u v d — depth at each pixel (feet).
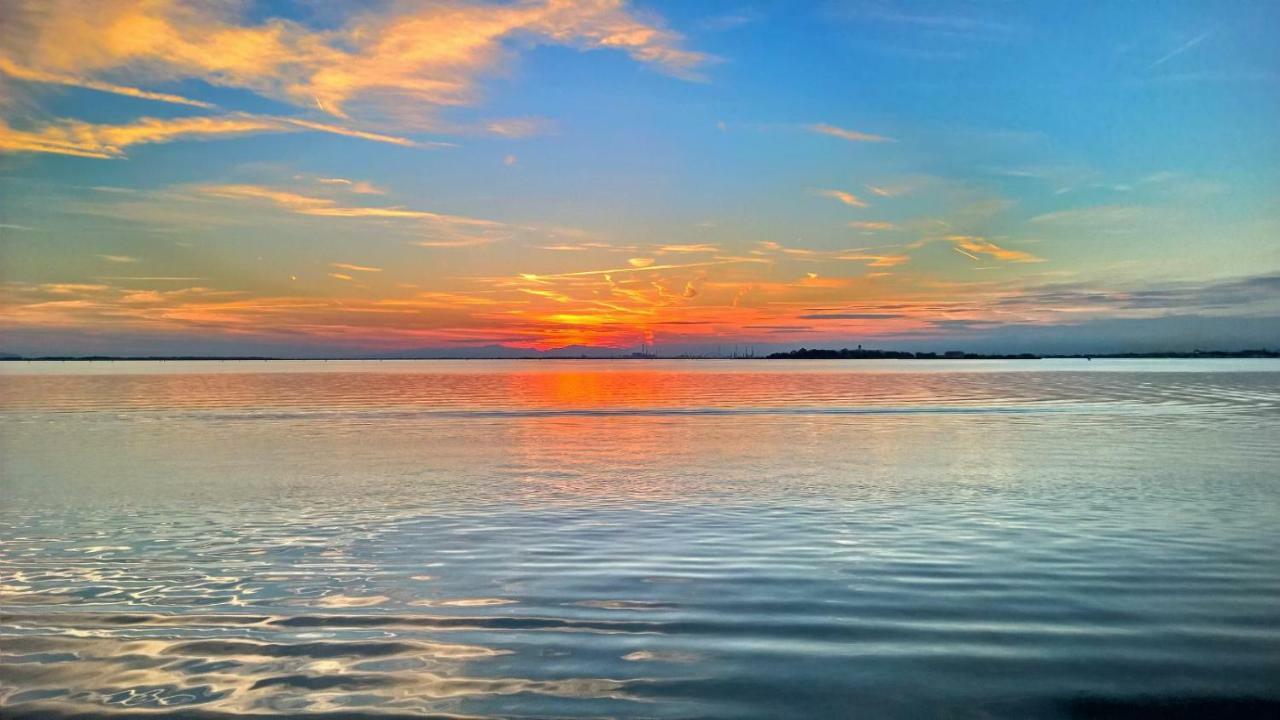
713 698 26.30
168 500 62.49
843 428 122.52
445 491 66.13
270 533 50.52
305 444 103.40
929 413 151.74
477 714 25.39
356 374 470.39
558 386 284.41
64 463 84.64
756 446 98.89
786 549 45.57
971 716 25.14
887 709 25.57
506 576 40.29
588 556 44.19
